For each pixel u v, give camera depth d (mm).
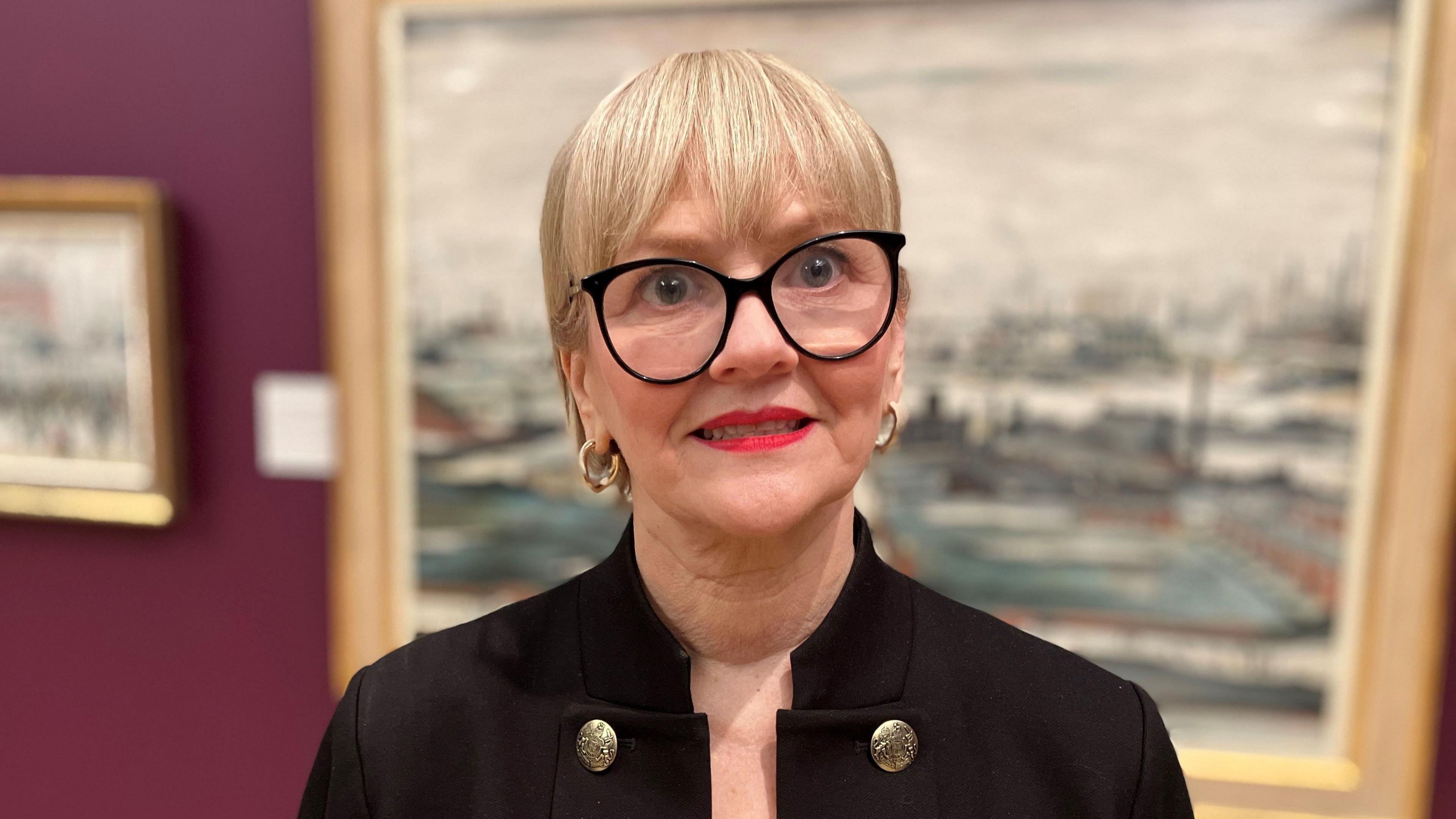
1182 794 661
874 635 632
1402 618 1313
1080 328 1351
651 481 568
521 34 1429
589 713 625
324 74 1470
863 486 1445
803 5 1356
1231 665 1376
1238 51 1260
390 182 1487
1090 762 623
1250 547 1349
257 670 1678
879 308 556
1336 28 1232
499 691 668
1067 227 1334
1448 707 1335
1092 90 1303
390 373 1536
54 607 1728
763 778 603
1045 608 1418
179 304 1595
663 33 1396
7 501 1662
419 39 1449
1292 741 1372
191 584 1677
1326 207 1266
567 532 1542
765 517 531
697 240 526
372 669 708
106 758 1747
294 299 1569
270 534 1640
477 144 1462
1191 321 1319
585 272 578
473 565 1569
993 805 610
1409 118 1228
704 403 542
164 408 1580
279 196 1551
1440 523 1287
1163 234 1311
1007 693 646
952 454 1413
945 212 1362
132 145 1577
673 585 622
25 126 1601
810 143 533
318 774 697
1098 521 1388
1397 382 1273
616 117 560
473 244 1486
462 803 634
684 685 604
